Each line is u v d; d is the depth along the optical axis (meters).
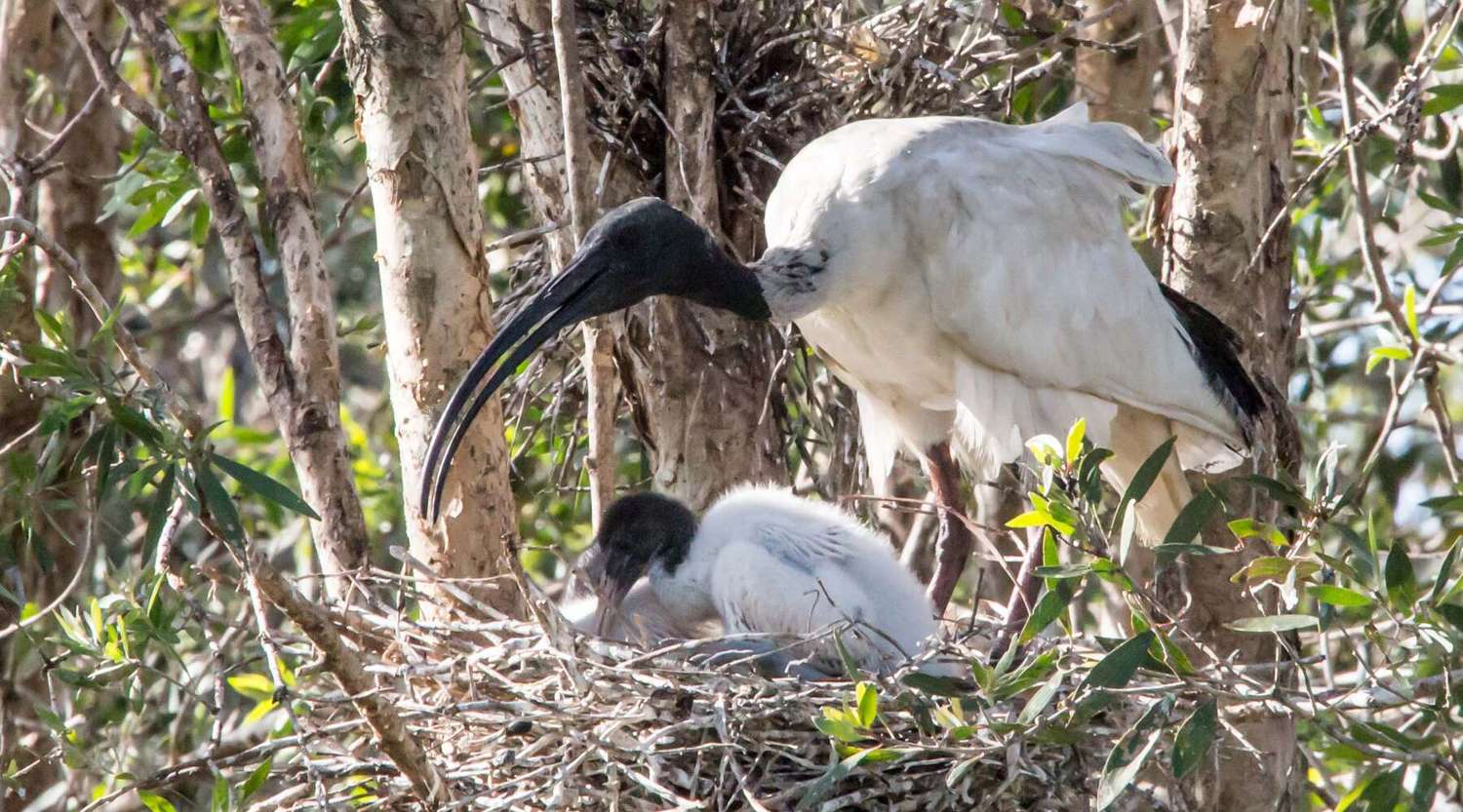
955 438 10.92
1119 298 10.41
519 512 13.71
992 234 10.21
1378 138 12.30
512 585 9.27
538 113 10.74
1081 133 10.61
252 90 9.21
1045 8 12.51
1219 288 10.54
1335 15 10.04
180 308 17.20
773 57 11.24
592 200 9.54
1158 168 10.41
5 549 9.45
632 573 9.79
